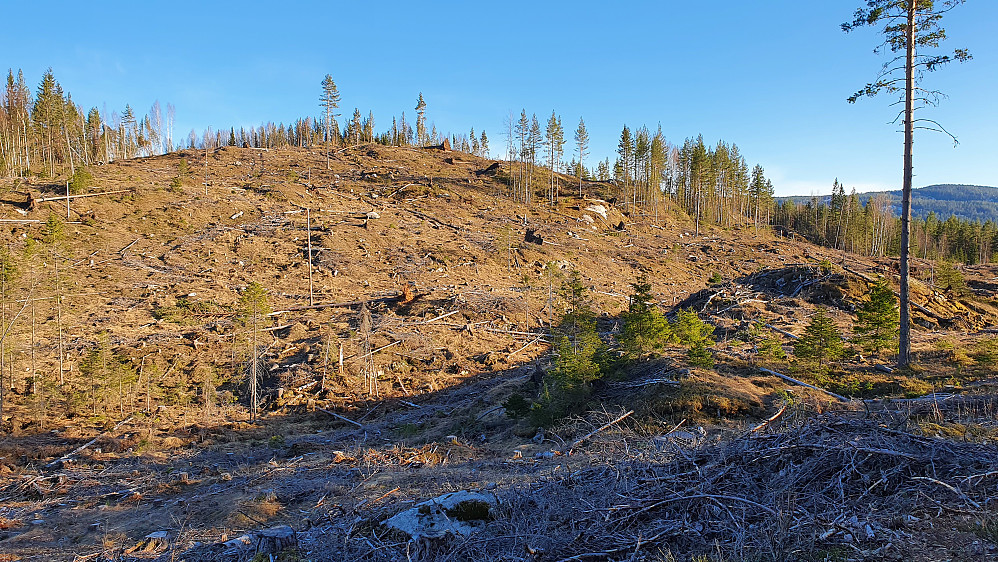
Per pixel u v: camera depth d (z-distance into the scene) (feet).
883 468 19.89
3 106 243.60
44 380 74.79
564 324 71.61
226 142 452.76
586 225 217.97
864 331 61.72
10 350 71.36
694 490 20.11
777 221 329.11
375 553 20.04
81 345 88.63
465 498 22.68
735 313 96.53
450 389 83.10
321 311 114.83
